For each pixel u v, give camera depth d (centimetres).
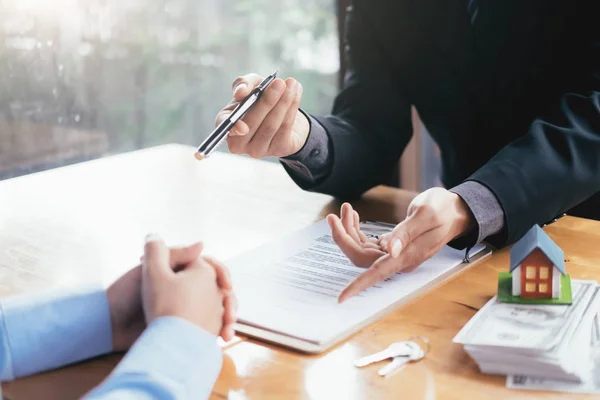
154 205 129
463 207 99
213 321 74
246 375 72
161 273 73
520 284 81
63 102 219
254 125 106
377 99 139
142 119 238
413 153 218
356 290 88
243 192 135
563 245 104
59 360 75
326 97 250
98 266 103
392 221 117
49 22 211
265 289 90
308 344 77
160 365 65
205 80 249
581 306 79
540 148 107
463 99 139
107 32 223
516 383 69
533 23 131
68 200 133
